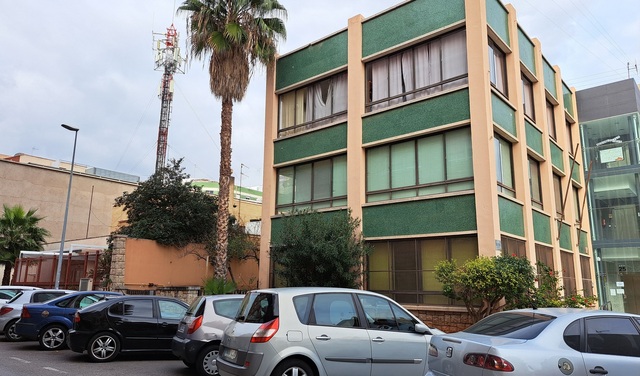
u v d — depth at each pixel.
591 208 22.34
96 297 12.91
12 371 8.93
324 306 7.00
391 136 15.43
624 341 5.49
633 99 22.06
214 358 8.81
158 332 10.59
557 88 20.20
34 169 40.19
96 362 10.16
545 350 5.13
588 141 23.00
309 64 18.52
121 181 45.66
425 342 7.39
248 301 7.43
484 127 13.24
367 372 6.88
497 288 11.48
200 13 17.67
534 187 16.58
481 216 12.87
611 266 21.44
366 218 15.52
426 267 13.95
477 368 5.10
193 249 21.52
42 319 11.93
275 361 6.33
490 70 14.55
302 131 18.30
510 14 15.84
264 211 18.72
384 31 16.36
